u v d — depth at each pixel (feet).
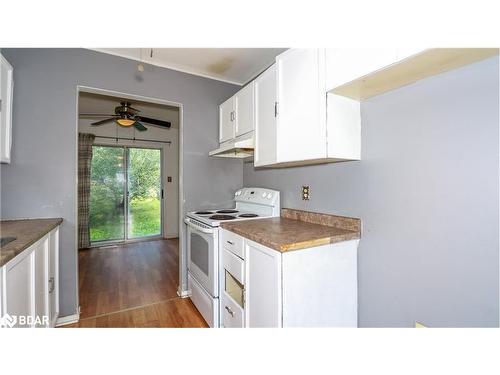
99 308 7.02
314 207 5.98
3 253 3.13
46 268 5.01
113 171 14.44
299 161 5.23
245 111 7.03
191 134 8.25
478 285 3.30
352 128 4.68
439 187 3.68
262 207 7.48
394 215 4.29
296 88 4.91
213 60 7.50
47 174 6.06
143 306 7.17
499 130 3.11
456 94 3.48
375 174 4.58
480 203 3.27
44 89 6.04
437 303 3.73
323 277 4.38
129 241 14.75
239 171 9.21
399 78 3.80
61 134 6.20
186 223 7.74
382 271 4.49
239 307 5.02
